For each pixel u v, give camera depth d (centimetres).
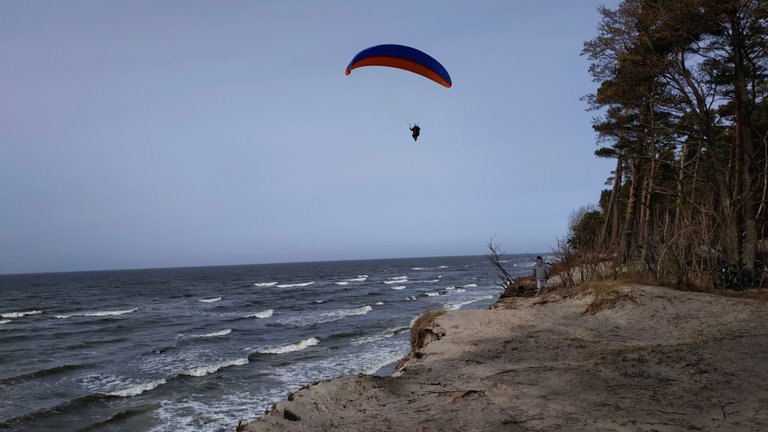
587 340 1087
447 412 614
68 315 4412
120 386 1734
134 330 3250
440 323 1439
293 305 4781
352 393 721
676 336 1070
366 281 9362
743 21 1891
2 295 7875
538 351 1009
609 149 2953
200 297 6419
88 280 14538
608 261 2039
